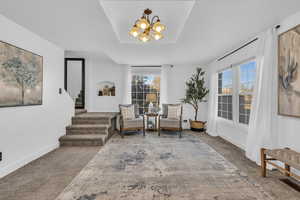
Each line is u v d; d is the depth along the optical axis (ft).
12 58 7.76
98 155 10.12
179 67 18.52
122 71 18.58
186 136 15.29
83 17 7.32
